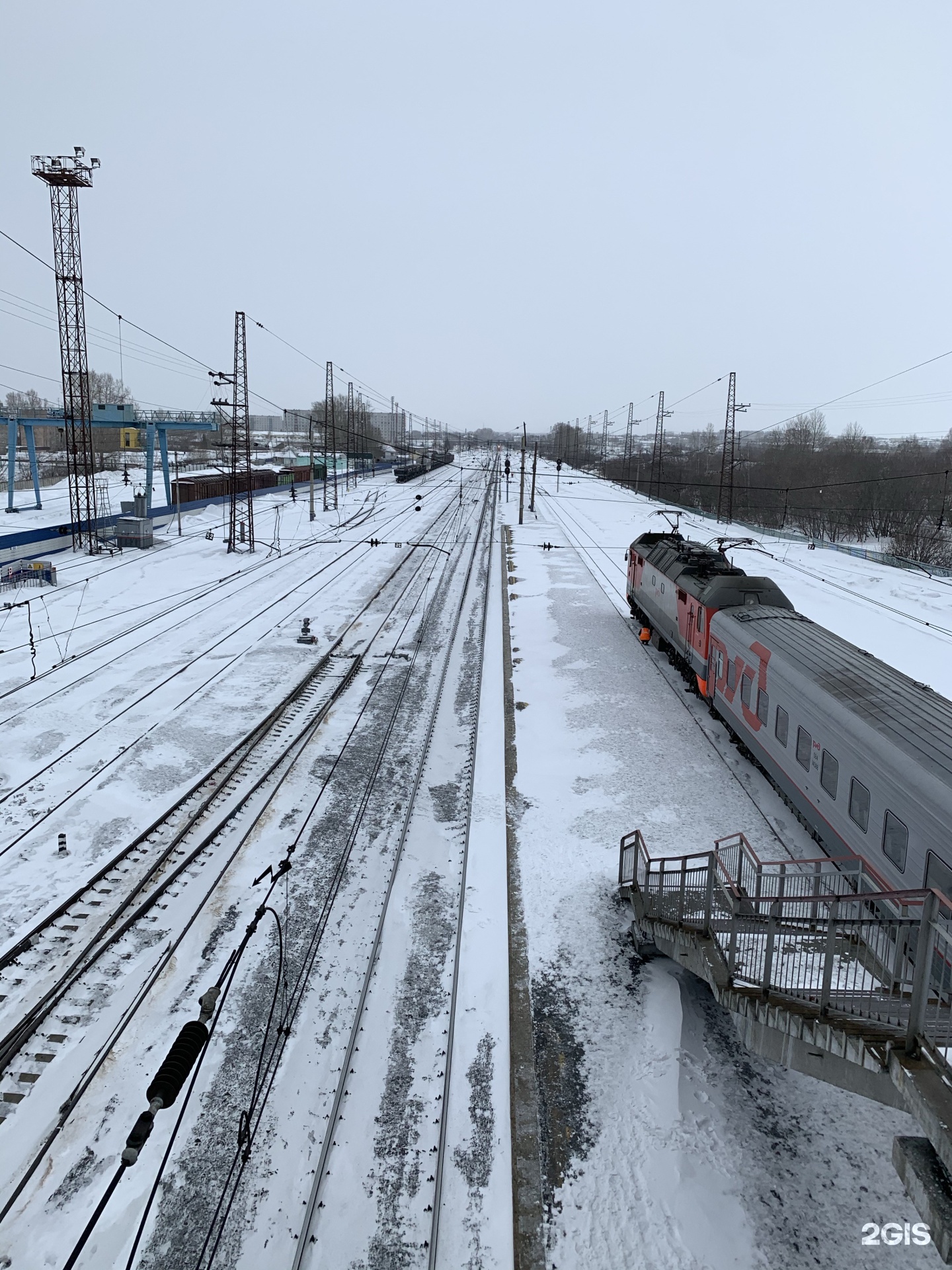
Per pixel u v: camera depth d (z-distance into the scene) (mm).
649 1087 10133
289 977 11969
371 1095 10047
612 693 24641
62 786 17734
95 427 57094
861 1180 9062
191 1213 8492
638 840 13445
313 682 25547
